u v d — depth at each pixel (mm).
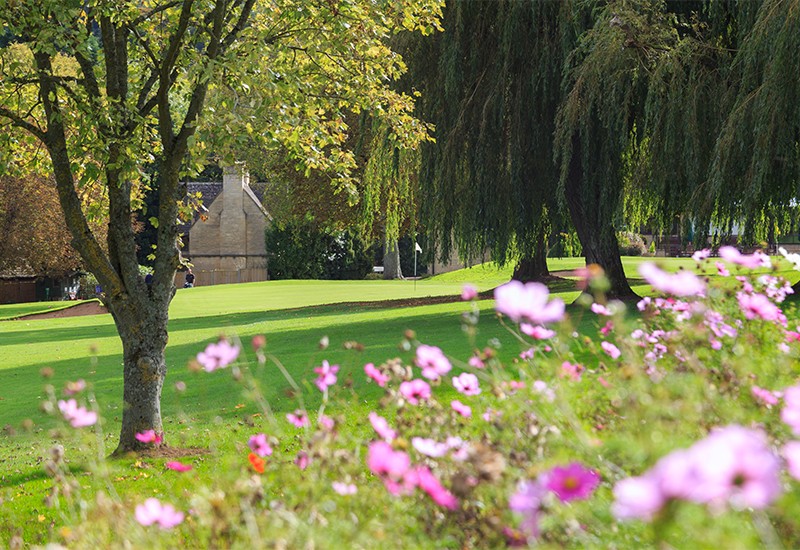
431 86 22641
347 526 2723
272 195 47281
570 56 19453
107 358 21469
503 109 21250
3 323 38531
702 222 16984
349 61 12977
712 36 18297
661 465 1525
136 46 12609
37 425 13578
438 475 3035
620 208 19625
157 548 3047
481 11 21688
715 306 4191
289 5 11734
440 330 20297
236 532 2959
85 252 11234
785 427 2879
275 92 11391
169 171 11594
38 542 5980
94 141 10969
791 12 15023
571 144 19703
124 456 10352
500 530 2689
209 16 11562
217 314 35969
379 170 25547
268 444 3725
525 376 3801
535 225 21594
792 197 16266
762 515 2277
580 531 2438
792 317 4844
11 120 12211
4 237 50062
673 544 2547
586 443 2699
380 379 3682
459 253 22797
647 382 2844
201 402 13664
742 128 15859
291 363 16562
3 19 10516
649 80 18406
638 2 18469
